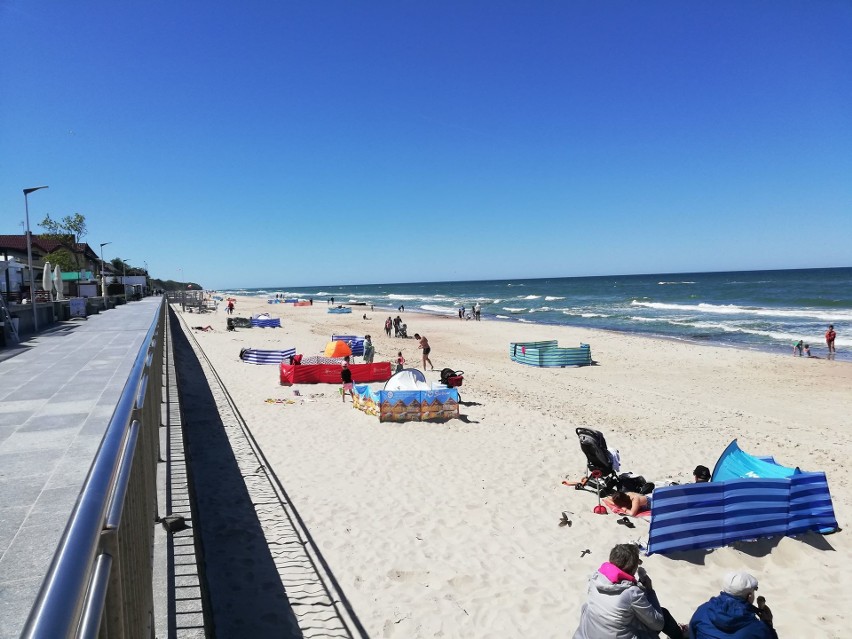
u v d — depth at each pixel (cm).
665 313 5950
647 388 2080
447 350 3216
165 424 827
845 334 3772
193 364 2120
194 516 606
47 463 469
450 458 1097
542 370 2473
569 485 970
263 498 829
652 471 1077
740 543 762
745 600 476
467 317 5941
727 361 2747
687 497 741
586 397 1853
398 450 1139
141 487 346
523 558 712
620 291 11688
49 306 1886
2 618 249
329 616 559
